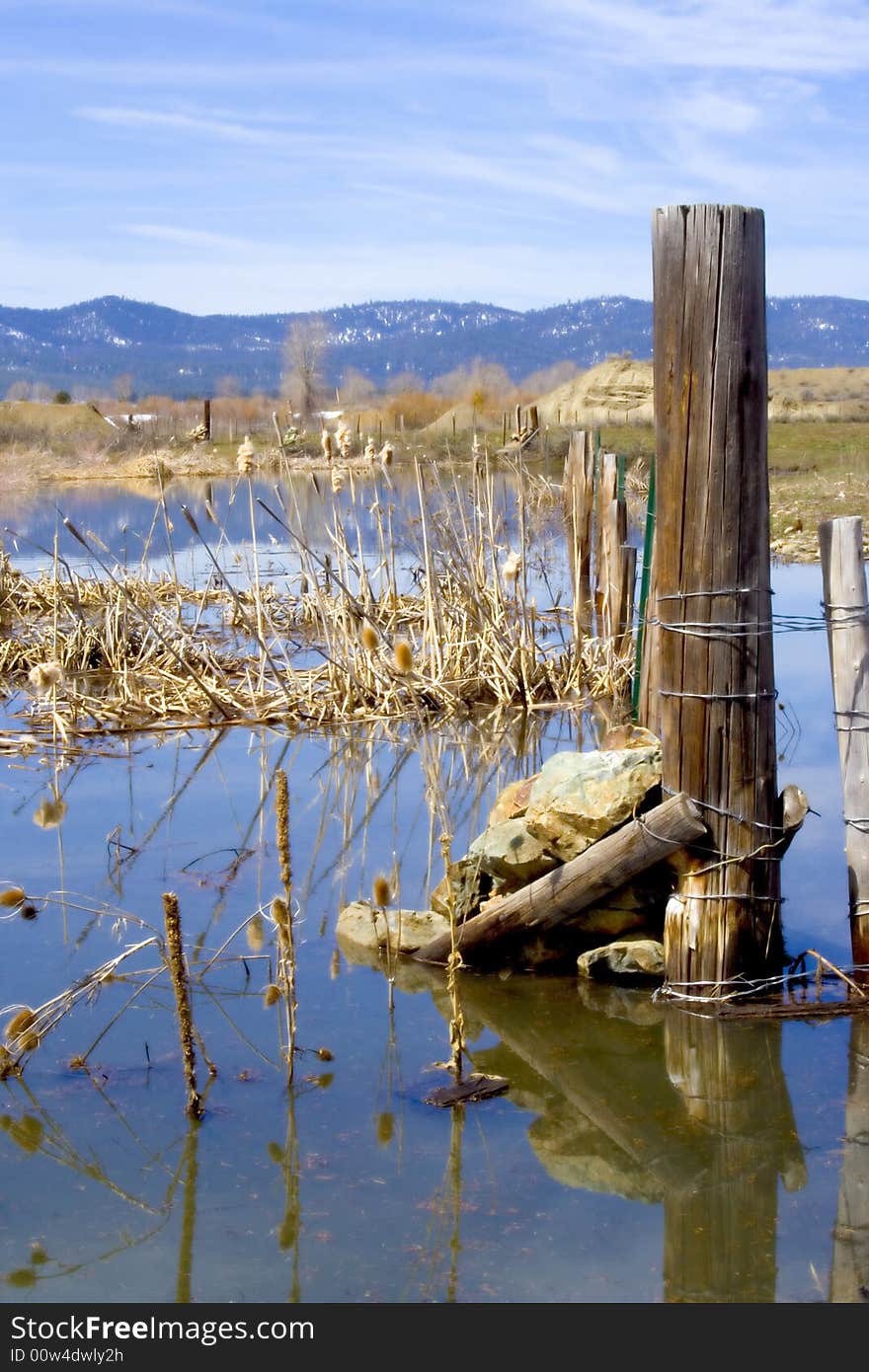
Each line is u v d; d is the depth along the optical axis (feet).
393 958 20.86
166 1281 12.71
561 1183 14.38
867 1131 15.38
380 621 38.47
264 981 19.88
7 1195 14.15
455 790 29.53
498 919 19.93
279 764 31.83
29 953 20.70
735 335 17.67
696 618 18.29
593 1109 15.98
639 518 62.75
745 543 18.13
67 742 33.30
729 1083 16.61
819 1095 16.25
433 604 38.55
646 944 19.80
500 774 30.73
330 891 23.38
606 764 19.76
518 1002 19.21
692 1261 12.94
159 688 38.32
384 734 34.63
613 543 39.65
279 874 24.18
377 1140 15.28
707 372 17.75
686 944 18.88
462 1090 16.42
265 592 50.24
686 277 17.69
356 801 28.71
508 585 55.11
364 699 36.88
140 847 25.64
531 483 59.26
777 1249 13.23
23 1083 16.70
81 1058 17.22
